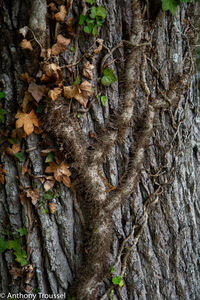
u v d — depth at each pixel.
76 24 1.31
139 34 1.36
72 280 1.41
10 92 1.32
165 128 1.44
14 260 1.39
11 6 1.29
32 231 1.37
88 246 1.40
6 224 1.38
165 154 1.45
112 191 1.41
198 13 1.45
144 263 1.46
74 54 1.32
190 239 1.51
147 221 1.46
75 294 1.40
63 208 1.38
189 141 1.49
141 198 1.44
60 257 1.40
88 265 1.40
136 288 1.45
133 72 1.37
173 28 1.41
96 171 1.37
